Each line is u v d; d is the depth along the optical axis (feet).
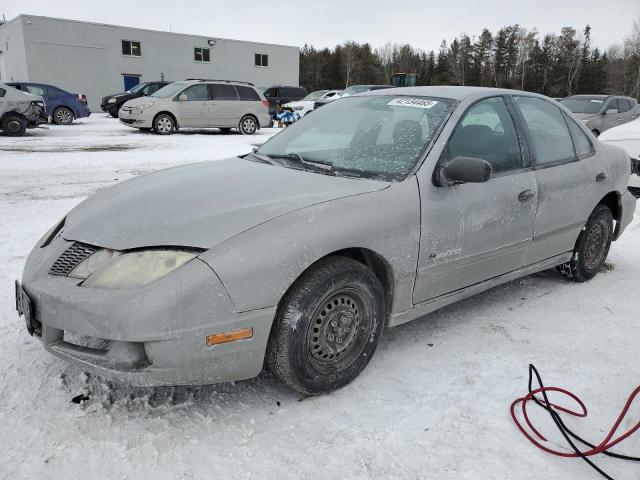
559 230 12.76
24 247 15.99
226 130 61.31
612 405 8.87
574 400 8.96
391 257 9.18
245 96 56.75
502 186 10.98
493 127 11.41
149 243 7.77
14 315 11.44
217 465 7.22
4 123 47.34
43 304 7.88
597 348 10.76
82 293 7.54
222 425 8.05
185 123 53.78
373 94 12.82
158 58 113.70
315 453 7.50
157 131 53.01
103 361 7.50
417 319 11.95
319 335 8.54
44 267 8.34
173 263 7.48
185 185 9.71
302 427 8.05
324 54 258.37
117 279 7.52
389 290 9.55
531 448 7.75
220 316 7.46
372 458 7.43
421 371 9.72
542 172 12.03
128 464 7.17
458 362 10.07
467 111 10.93
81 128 58.80
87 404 8.43
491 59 247.09
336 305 8.68
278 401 8.71
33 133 51.16
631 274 15.23
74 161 33.42
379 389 9.11
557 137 13.02
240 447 7.59
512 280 13.20
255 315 7.70
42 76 101.81
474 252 10.65
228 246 7.64
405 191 9.47
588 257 14.28
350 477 7.08
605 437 8.10
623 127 58.95
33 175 28.30
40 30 100.01
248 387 9.10
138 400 8.59
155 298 7.20
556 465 7.45
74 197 23.29
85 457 7.27
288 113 67.92
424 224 9.57
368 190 9.27
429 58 272.72
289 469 7.18
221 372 7.74
